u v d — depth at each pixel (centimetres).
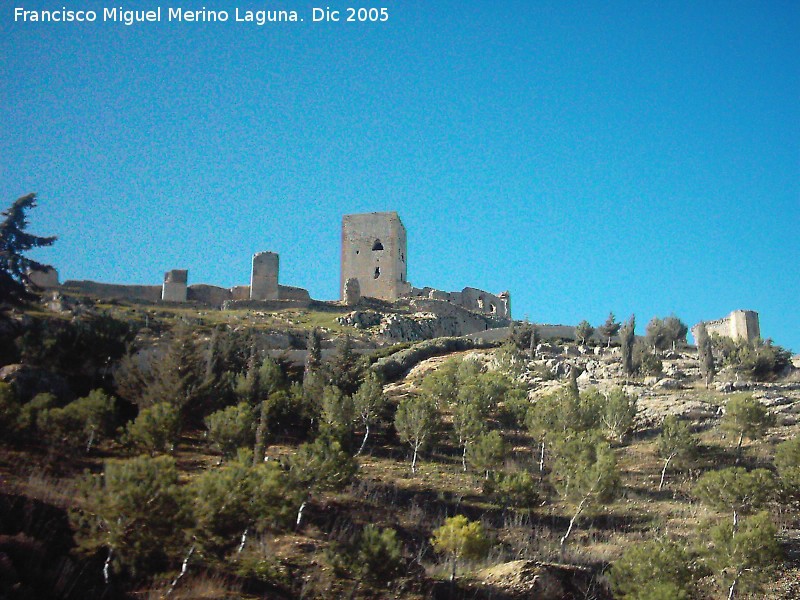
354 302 10769
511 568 3334
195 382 4534
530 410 5062
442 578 3300
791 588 3422
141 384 4622
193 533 2795
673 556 3262
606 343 8269
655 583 3116
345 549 3164
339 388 5231
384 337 9200
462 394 5372
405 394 6022
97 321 5381
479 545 3325
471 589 3247
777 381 6291
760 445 4897
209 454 4112
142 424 3778
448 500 4081
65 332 5044
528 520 3981
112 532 2666
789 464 4216
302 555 3216
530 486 4044
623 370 6431
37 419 3659
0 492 3034
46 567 2706
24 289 4950
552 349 7694
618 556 3631
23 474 3341
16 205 4922
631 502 4238
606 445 4262
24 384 4297
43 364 4791
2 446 3584
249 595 2861
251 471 3066
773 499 4025
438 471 4484
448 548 3328
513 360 6875
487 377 5791
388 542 3117
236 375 5194
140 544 2692
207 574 2933
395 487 4138
